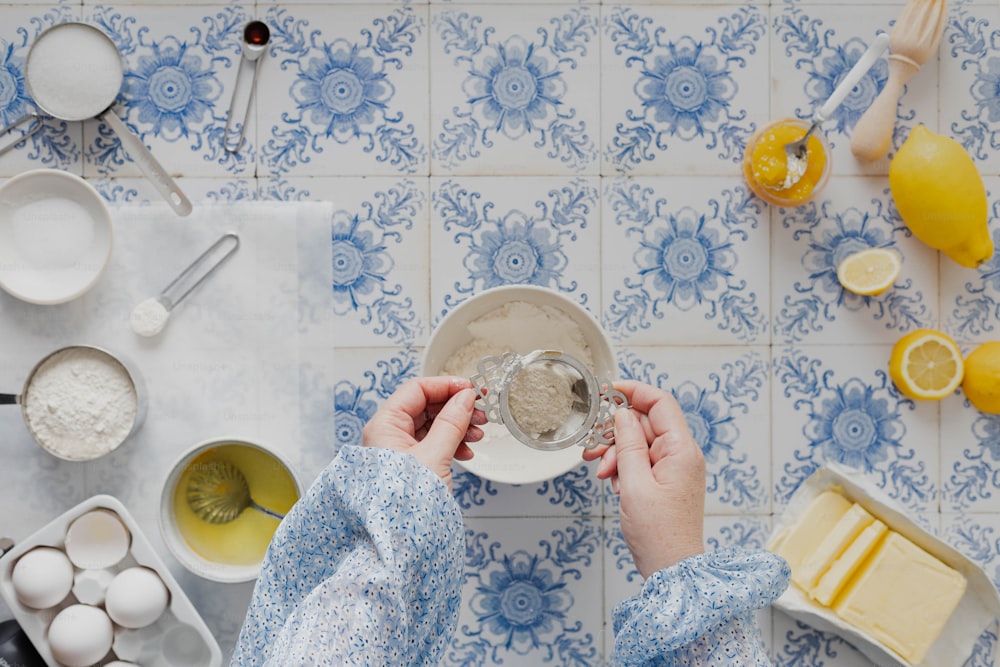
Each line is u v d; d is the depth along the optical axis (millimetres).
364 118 988
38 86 948
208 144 984
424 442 672
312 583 645
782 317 1000
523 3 990
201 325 977
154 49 982
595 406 744
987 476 1001
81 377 915
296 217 981
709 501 999
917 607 933
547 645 989
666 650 603
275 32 984
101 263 956
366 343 986
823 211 1001
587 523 992
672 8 995
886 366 1004
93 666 902
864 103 999
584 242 996
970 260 945
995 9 1003
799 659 998
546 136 993
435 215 990
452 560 607
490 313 942
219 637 966
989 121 1007
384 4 985
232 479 966
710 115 996
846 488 974
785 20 998
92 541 889
